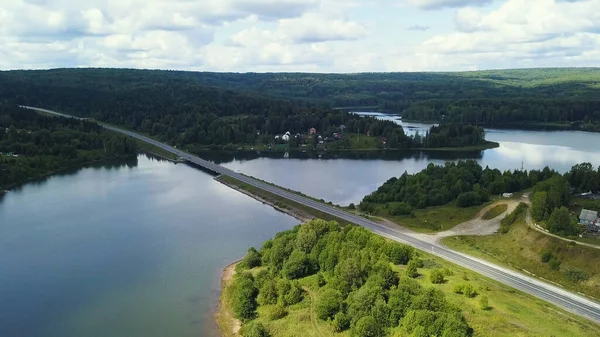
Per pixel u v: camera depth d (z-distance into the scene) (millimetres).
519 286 111812
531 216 149875
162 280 124375
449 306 82438
